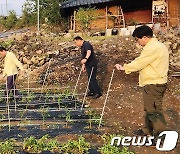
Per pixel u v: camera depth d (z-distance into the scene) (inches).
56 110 328.5
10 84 380.5
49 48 583.5
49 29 967.6
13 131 274.1
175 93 368.2
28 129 278.5
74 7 882.1
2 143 243.3
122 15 848.3
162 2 804.0
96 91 361.4
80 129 273.3
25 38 636.1
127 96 359.3
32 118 309.4
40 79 472.1
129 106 328.5
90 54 351.9
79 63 499.8
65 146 232.5
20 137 259.8
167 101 342.0
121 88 386.6
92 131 266.7
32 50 576.7
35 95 400.8
